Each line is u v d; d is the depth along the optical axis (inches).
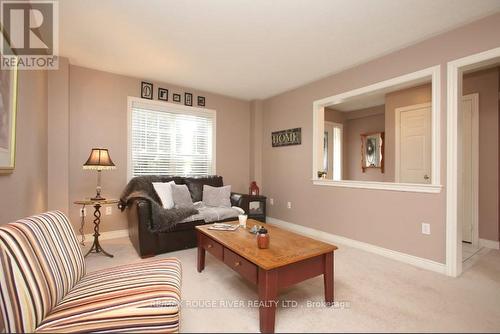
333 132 228.1
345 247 124.3
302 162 156.6
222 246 79.7
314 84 148.9
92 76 131.6
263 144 189.6
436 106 95.7
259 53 112.7
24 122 76.8
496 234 124.0
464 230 133.0
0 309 43.7
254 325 63.4
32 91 85.5
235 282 86.5
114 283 55.4
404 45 104.3
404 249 105.1
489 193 126.3
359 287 82.5
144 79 147.2
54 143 115.0
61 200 116.4
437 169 95.3
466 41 88.5
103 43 103.7
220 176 168.9
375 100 191.9
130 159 142.6
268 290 59.8
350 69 128.5
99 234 122.9
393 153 162.2
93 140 132.0
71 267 56.0
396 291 79.8
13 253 42.4
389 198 110.7
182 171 163.2
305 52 111.1
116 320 45.2
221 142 179.5
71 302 48.6
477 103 129.6
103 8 79.8
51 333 41.8
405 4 78.2
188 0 76.4
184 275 91.8
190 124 165.9
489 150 126.4
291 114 165.3
